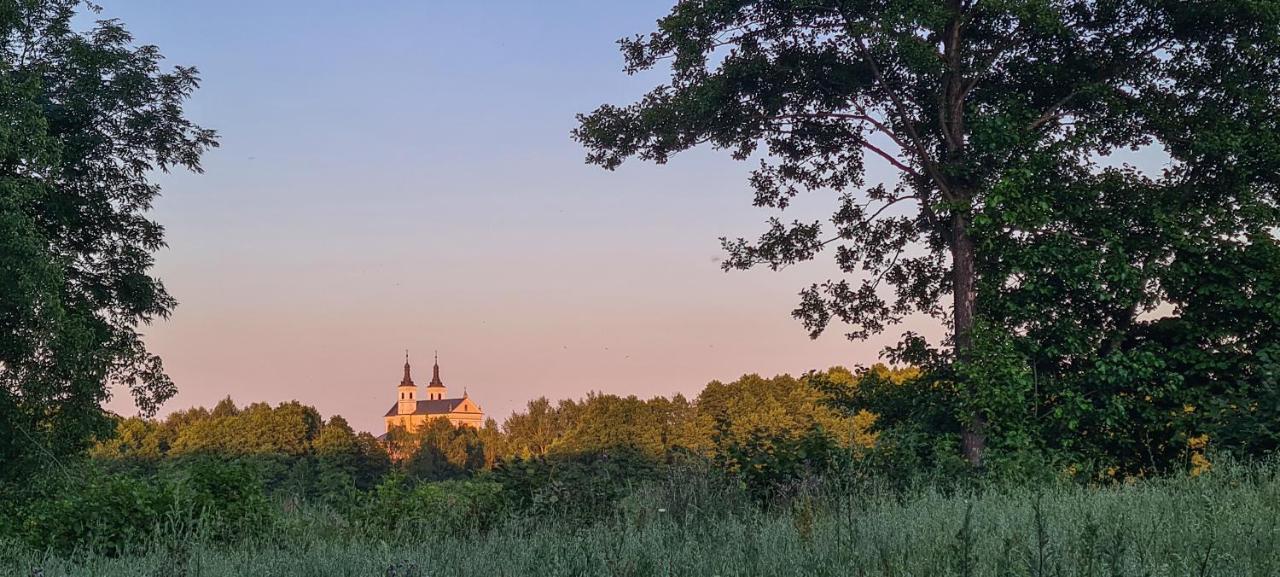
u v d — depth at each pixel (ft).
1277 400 39.04
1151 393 52.54
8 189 73.31
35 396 74.59
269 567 25.91
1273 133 54.90
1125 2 57.36
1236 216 54.54
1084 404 51.78
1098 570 16.60
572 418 490.90
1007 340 53.47
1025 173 53.72
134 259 91.50
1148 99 59.41
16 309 73.61
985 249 56.03
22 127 73.82
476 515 34.37
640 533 26.03
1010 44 60.49
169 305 92.84
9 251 71.36
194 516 35.32
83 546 32.60
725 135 63.67
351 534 35.55
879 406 62.59
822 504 30.48
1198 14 55.72
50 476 72.33
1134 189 56.85
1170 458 52.54
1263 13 52.70
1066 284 54.03
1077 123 57.82
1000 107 57.26
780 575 19.33
